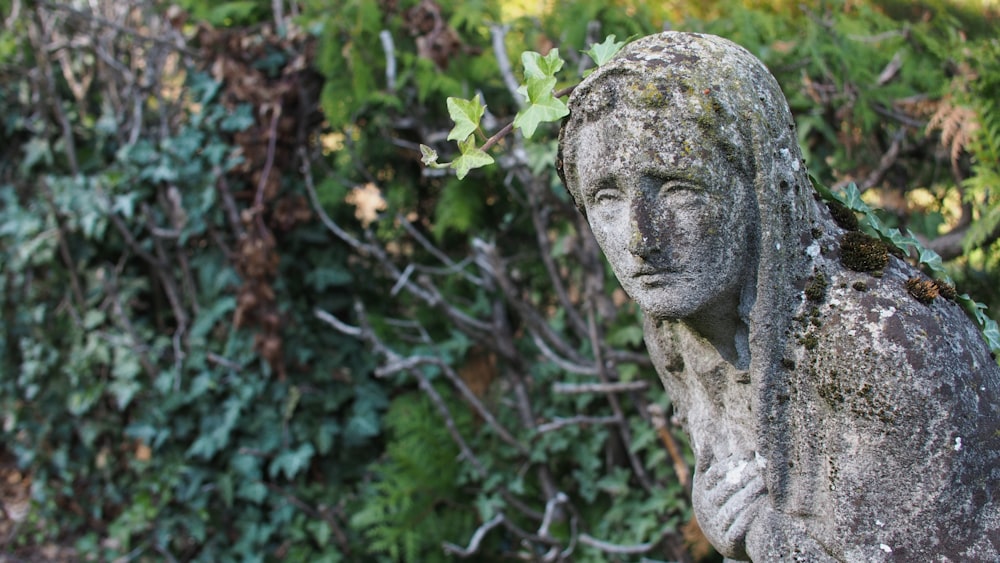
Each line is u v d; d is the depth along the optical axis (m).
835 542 1.10
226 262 2.93
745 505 1.19
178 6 2.87
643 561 2.33
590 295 2.49
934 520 1.04
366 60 2.66
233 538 2.99
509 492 2.64
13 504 3.63
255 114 2.86
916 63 2.30
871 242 1.15
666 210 1.07
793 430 1.13
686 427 1.39
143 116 3.07
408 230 2.91
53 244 3.05
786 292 1.11
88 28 2.98
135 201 2.96
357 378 2.95
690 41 1.09
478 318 2.88
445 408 2.56
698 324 1.18
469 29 2.61
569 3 2.38
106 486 3.26
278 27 2.86
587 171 1.12
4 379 3.29
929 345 1.04
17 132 3.25
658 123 1.05
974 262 2.21
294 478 2.94
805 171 1.16
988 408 1.06
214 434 2.89
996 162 1.85
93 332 3.10
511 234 2.92
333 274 2.94
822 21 2.27
